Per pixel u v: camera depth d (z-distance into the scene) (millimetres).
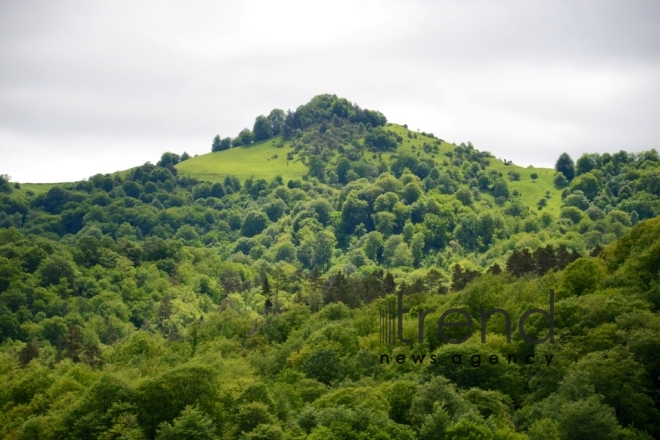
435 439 91250
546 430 88312
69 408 111188
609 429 88688
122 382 111938
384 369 125062
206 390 111250
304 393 118125
